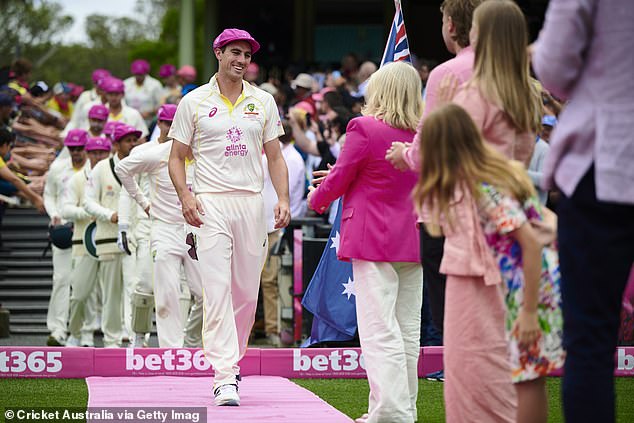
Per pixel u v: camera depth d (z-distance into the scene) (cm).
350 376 2555
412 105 1883
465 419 1484
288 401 2119
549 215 1434
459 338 1479
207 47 7431
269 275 3412
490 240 1445
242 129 2131
